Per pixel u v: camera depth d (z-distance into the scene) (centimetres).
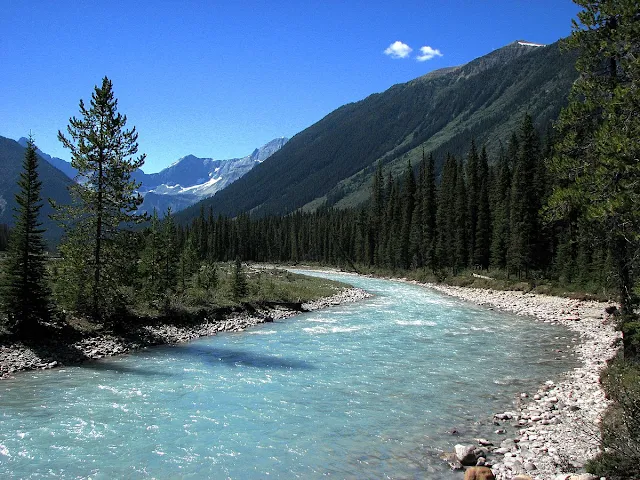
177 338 2527
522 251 6084
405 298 5166
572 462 1015
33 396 1480
